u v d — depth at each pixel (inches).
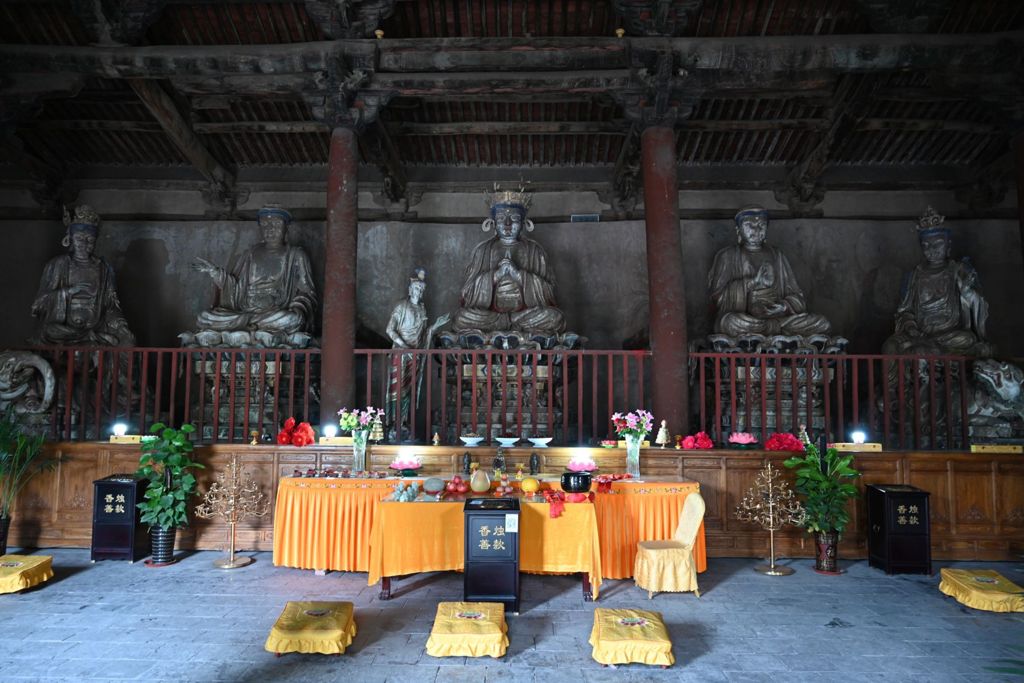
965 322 438.6
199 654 200.8
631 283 522.9
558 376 421.1
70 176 526.6
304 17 378.9
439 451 331.6
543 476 309.1
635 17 352.5
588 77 366.0
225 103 441.1
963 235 519.8
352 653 203.3
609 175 529.3
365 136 425.1
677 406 347.9
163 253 528.1
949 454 329.4
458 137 498.9
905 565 294.5
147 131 485.4
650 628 204.4
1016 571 308.0
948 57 348.8
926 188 524.7
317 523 290.0
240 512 309.9
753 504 324.5
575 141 502.9
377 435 328.5
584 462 310.2
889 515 296.2
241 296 464.4
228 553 324.8
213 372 426.6
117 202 530.0
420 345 427.2
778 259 464.4
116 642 209.8
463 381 419.8
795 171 509.0
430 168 531.2
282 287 466.9
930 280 446.9
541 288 456.8
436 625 206.7
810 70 357.4
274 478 331.9
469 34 388.5
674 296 356.2
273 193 531.2
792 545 326.0
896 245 524.7
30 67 357.7
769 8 371.2
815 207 526.0
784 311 448.8
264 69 362.0
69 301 442.3
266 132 483.8
